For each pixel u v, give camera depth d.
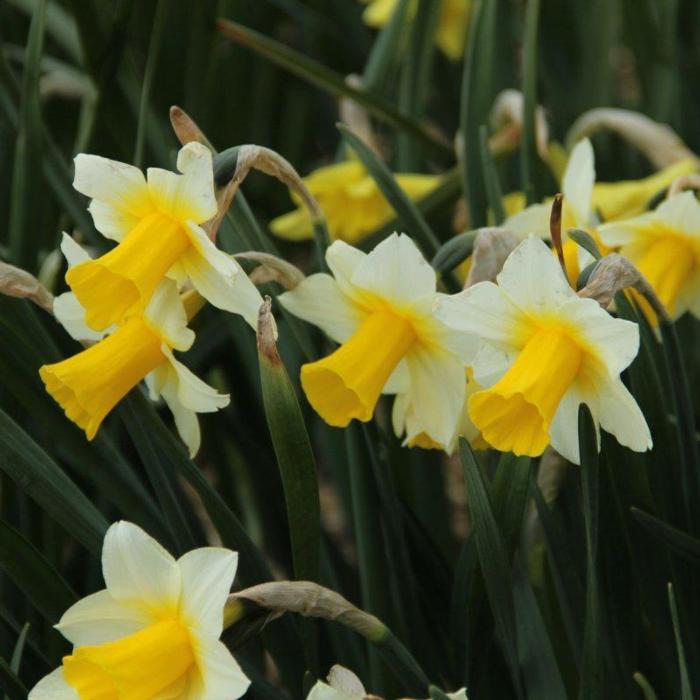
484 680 1.76
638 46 2.36
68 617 1.65
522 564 1.74
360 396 1.68
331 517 2.57
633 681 1.75
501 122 2.01
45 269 1.87
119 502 1.78
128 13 1.86
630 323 1.63
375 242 1.97
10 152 2.26
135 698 1.63
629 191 1.89
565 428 1.67
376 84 2.19
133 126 1.92
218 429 2.01
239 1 2.54
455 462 2.78
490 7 1.90
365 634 1.67
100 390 1.67
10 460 1.71
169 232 1.67
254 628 1.66
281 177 1.71
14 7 2.64
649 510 1.72
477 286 1.65
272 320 1.66
